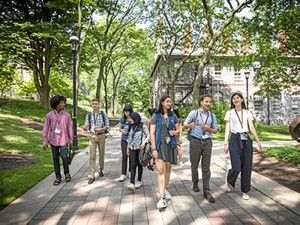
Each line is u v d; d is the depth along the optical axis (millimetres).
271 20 15352
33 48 23141
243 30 16844
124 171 6551
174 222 3967
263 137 17219
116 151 11180
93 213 4367
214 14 17344
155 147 4613
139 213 4340
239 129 5016
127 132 6297
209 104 5152
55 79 33094
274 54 18375
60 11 22391
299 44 16578
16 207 4633
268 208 4473
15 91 39531
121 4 24609
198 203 4766
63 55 24312
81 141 14156
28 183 6000
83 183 6207
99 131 6426
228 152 5336
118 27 25656
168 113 4758
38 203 4828
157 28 24250
